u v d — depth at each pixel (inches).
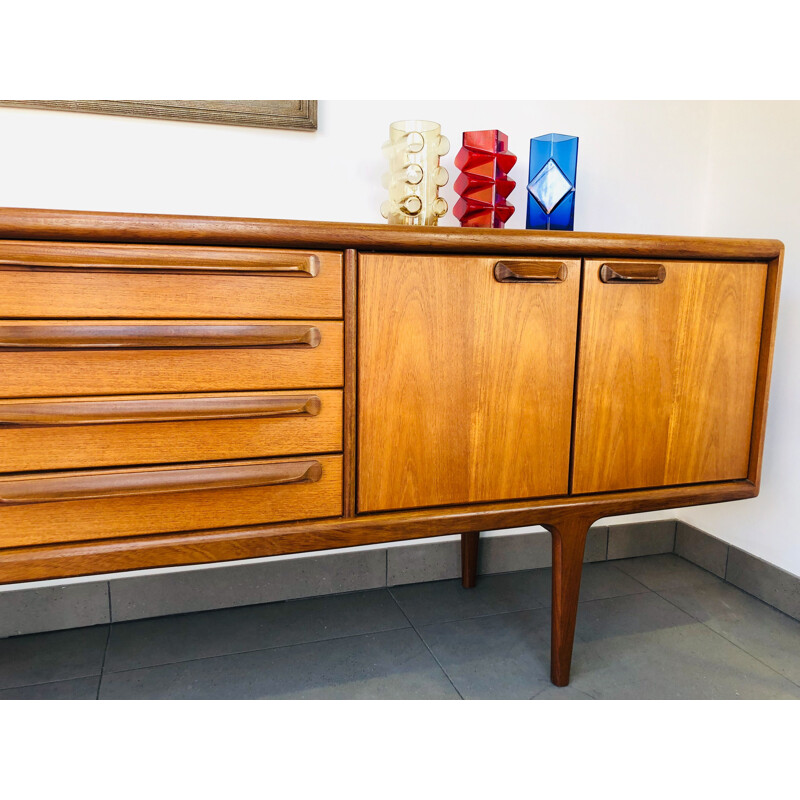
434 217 47.2
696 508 65.3
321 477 35.9
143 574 51.0
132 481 32.2
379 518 37.0
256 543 34.9
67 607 49.4
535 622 52.0
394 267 35.1
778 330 54.9
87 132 45.4
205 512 34.4
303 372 34.6
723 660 46.5
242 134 48.9
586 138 58.6
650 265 39.9
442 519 38.0
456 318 36.7
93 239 30.1
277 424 34.7
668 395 42.2
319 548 36.1
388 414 36.4
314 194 51.4
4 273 29.4
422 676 44.0
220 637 48.9
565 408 39.9
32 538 31.9
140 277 31.3
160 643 47.9
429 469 37.6
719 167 61.6
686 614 53.8
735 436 44.6
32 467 31.2
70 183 45.6
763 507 56.7
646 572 62.6
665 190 62.2
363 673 44.3
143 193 47.3
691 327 41.9
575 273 38.6
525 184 57.4
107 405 31.3
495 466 39.0
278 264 32.9
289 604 54.7
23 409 30.2
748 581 57.9
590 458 41.0
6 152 44.0
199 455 33.7
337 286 34.4
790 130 53.5
